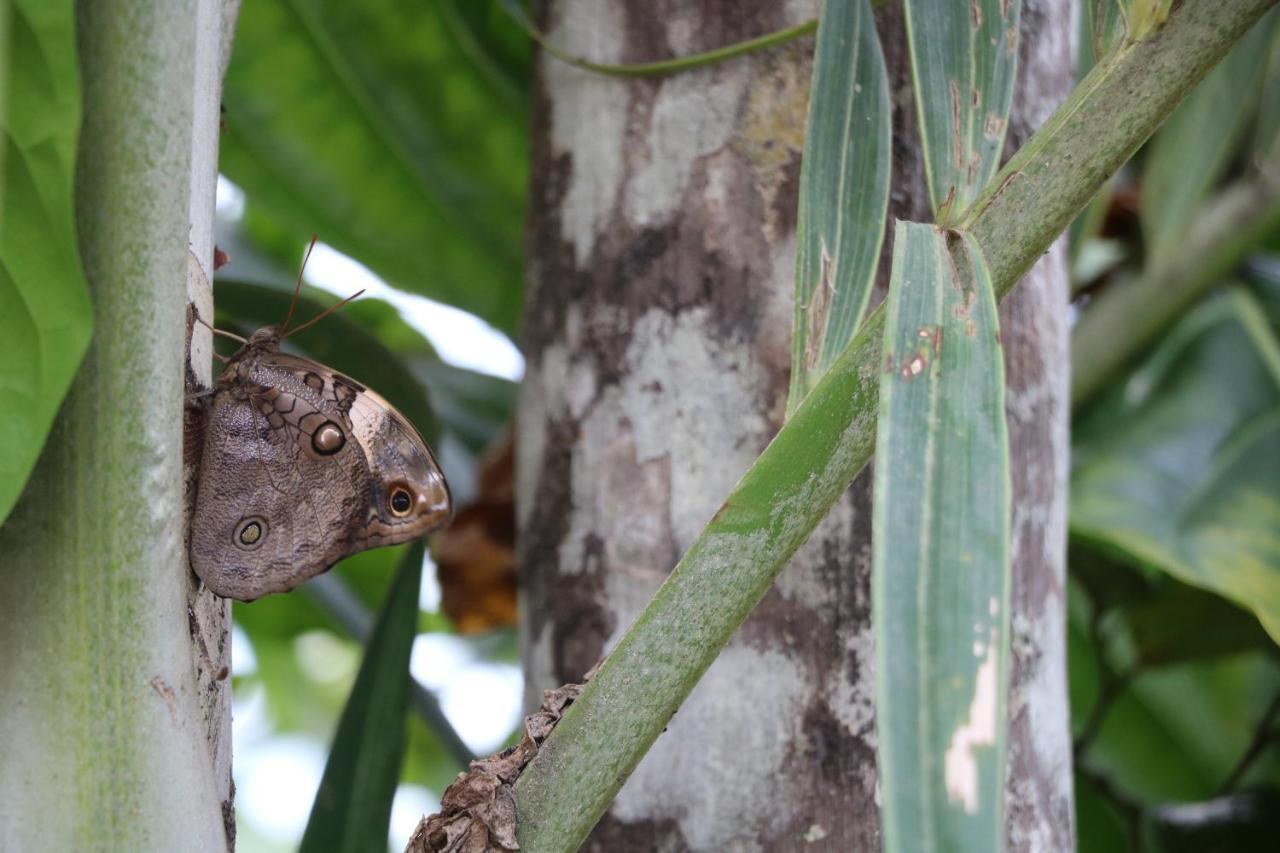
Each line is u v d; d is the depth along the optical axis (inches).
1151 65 18.8
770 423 21.7
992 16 19.3
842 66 19.7
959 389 17.7
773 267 21.8
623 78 22.3
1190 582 24.1
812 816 21.1
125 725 18.3
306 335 23.5
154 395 18.3
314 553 20.4
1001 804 16.8
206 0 19.2
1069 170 18.8
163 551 18.4
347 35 25.6
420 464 20.8
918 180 21.7
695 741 21.2
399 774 21.7
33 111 17.6
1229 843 25.5
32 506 18.2
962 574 17.4
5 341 17.7
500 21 25.5
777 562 18.8
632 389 22.0
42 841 18.2
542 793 18.9
